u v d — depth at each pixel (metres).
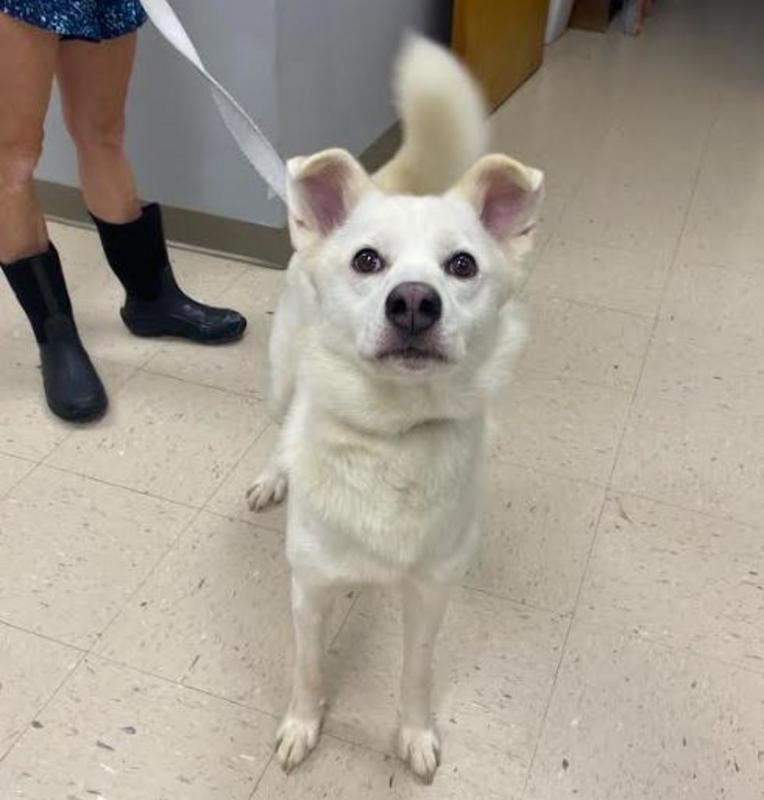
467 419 1.33
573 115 4.12
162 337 2.55
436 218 1.25
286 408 1.82
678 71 4.72
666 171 3.63
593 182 3.52
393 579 1.37
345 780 1.52
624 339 2.63
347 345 1.26
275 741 1.57
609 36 5.22
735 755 1.58
